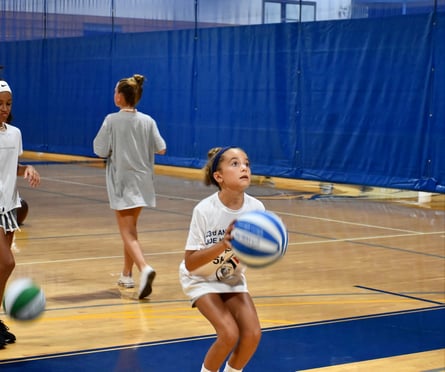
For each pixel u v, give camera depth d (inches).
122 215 302.4
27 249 388.8
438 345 235.3
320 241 423.2
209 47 723.4
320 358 220.7
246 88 692.7
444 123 561.0
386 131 595.5
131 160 299.4
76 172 788.6
